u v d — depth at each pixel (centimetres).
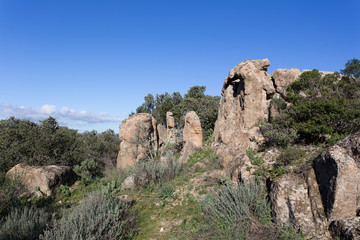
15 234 651
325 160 627
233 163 1066
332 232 538
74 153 1644
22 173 1160
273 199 674
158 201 1024
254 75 1377
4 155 1402
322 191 612
